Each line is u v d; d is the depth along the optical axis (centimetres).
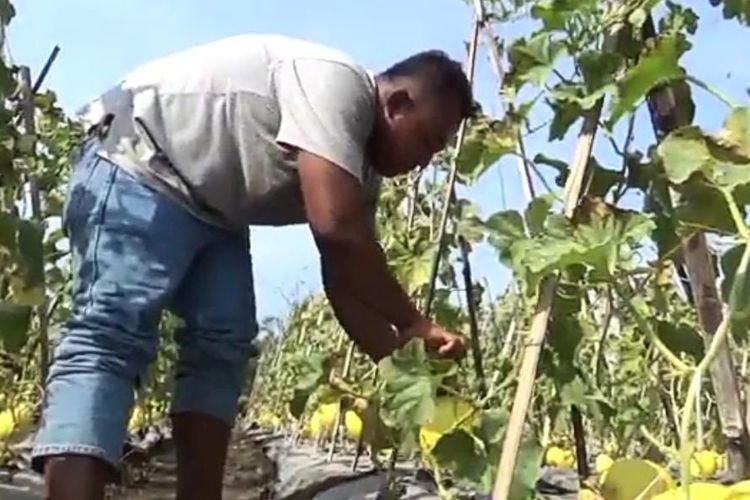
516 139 204
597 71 183
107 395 270
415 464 504
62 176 561
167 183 280
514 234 182
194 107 278
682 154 159
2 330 279
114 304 276
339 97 258
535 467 185
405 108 268
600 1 192
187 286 306
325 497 550
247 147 276
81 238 284
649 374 430
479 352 315
